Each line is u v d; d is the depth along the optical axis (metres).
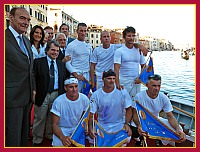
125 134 3.04
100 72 4.19
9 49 2.42
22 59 2.51
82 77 4.06
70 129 3.12
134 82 3.72
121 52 3.65
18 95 2.52
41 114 3.33
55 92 3.42
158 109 3.23
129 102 3.16
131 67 3.69
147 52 3.76
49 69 3.34
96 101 3.11
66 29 5.27
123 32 3.68
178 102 4.25
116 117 3.19
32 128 3.54
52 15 44.03
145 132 2.99
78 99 3.08
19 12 2.49
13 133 2.55
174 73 17.98
